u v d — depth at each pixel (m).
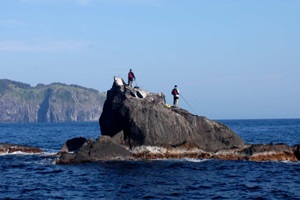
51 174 39.56
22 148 59.03
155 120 49.41
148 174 38.88
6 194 31.16
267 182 35.81
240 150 49.00
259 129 147.00
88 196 30.38
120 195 30.64
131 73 53.44
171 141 49.44
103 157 46.38
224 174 39.38
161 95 53.34
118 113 51.31
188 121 51.62
